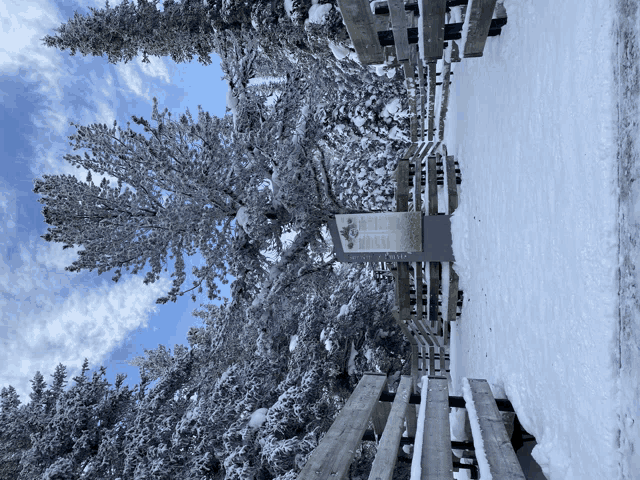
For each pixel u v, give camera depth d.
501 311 3.76
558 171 2.27
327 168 13.52
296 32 13.71
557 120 2.28
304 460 9.07
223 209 13.87
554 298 2.37
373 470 2.58
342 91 13.73
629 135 1.55
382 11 3.74
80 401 11.36
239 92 13.85
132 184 13.65
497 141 3.85
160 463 9.73
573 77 2.02
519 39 3.03
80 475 10.16
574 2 1.99
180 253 13.73
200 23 16.58
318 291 14.93
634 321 1.55
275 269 13.73
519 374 3.12
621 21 1.58
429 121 8.92
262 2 14.02
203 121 12.81
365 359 13.34
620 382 1.68
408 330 9.30
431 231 6.35
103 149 12.98
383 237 6.47
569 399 2.16
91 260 13.20
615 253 1.69
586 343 1.92
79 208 13.16
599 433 1.81
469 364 5.76
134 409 11.86
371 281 14.56
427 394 3.54
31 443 11.98
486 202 4.43
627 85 1.55
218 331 13.64
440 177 7.20
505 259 3.61
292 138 13.68
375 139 13.23
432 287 6.78
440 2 3.07
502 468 2.39
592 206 1.84
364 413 3.17
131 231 13.36
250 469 9.41
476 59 4.83
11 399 12.81
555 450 2.36
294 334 14.23
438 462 2.53
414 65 6.41
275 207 13.92
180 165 12.77
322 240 14.03
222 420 10.59
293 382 11.68
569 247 2.12
